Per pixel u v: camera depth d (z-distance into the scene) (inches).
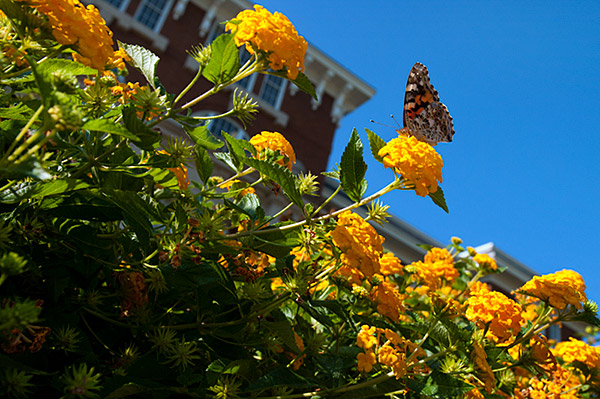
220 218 9.7
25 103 8.5
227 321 10.7
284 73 10.0
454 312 11.2
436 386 10.4
